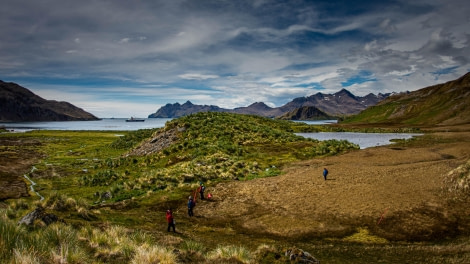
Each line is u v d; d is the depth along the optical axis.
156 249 12.66
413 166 46.50
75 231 14.76
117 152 90.25
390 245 22.16
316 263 16.41
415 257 19.25
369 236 24.08
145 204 35.31
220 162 55.22
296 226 26.58
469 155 53.28
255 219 28.89
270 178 44.91
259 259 16.30
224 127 85.31
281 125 124.62
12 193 41.69
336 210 29.59
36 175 56.31
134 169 59.56
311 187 38.03
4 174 55.44
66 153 89.75
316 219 27.94
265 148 72.06
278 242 23.02
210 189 40.44
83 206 27.33
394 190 34.06
